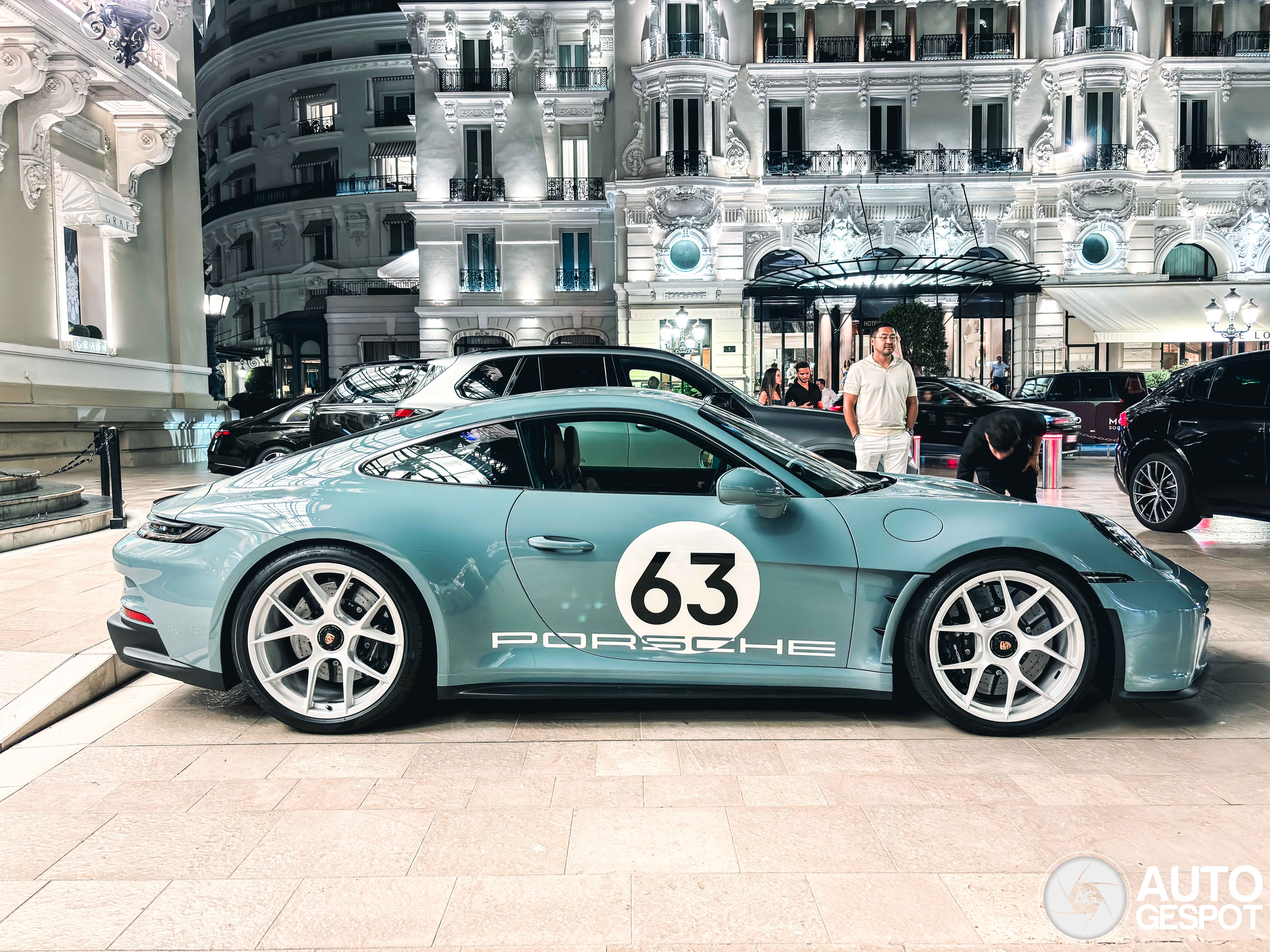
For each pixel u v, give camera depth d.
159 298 18.66
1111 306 26.17
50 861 2.41
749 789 2.82
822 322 27.86
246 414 24.77
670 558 3.23
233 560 3.22
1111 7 26.86
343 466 3.41
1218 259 28.06
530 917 2.11
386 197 41.28
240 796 2.81
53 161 14.95
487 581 3.23
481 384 7.11
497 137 29.69
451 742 3.25
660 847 2.45
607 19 29.20
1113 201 26.95
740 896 2.20
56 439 14.58
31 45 12.89
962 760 3.04
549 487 3.38
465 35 29.62
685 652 3.24
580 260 30.09
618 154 27.91
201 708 3.66
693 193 26.89
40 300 14.75
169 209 18.95
